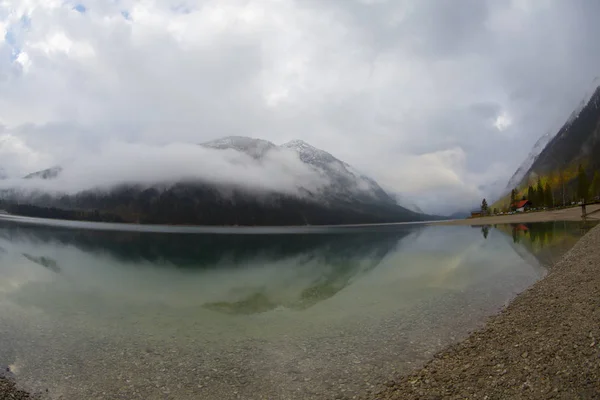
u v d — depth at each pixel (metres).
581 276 18.38
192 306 22.64
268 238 103.19
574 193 141.38
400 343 13.88
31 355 13.73
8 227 116.69
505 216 128.25
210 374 11.93
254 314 20.23
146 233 122.25
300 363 12.61
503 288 21.50
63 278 33.06
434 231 99.56
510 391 8.69
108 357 13.52
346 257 49.06
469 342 12.98
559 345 10.43
